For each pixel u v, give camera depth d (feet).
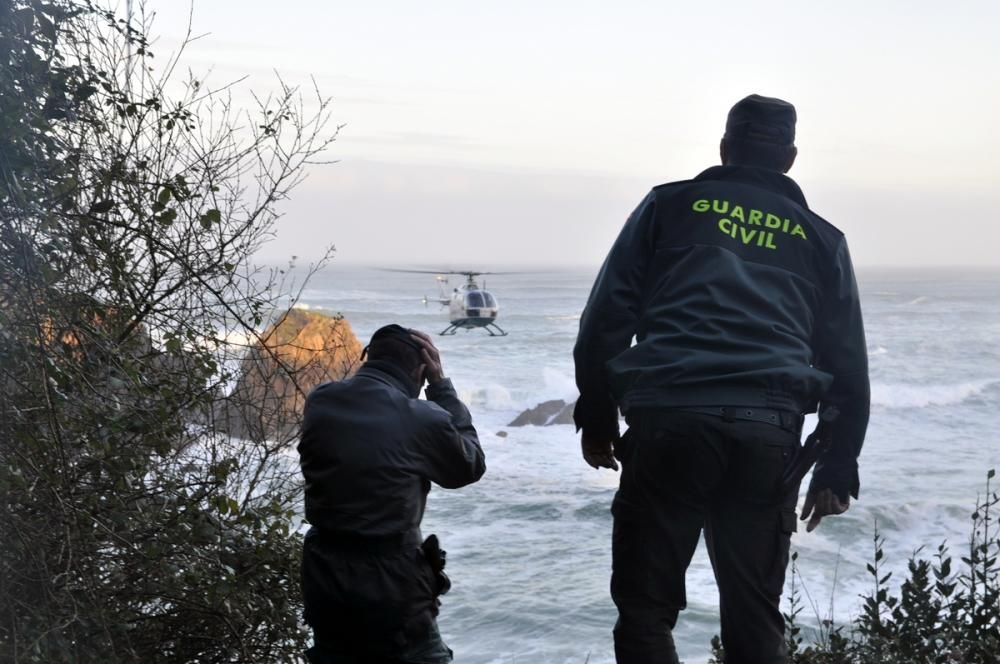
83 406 10.37
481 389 146.72
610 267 8.87
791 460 8.28
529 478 83.35
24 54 11.03
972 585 12.71
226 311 12.72
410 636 9.12
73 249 11.17
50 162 11.15
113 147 12.00
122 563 11.10
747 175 9.04
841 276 8.80
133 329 12.23
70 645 9.95
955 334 296.71
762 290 8.48
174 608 11.75
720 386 8.15
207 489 12.11
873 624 12.79
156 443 11.19
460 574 54.49
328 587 9.11
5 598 9.22
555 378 168.66
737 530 8.40
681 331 8.37
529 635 44.19
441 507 72.59
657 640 8.50
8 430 9.59
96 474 10.96
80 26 11.88
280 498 12.80
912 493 80.69
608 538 63.00
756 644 8.41
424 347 10.19
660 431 8.25
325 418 9.39
